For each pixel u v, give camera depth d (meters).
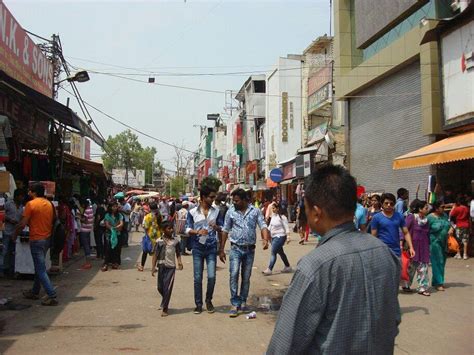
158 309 7.45
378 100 19.12
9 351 5.31
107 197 27.14
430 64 14.70
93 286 9.45
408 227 8.59
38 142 12.51
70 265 12.52
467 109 13.20
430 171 15.09
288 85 34.53
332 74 25.84
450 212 13.05
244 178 46.91
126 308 7.50
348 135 21.83
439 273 8.80
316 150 26.34
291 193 32.06
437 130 14.58
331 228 2.31
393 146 17.83
